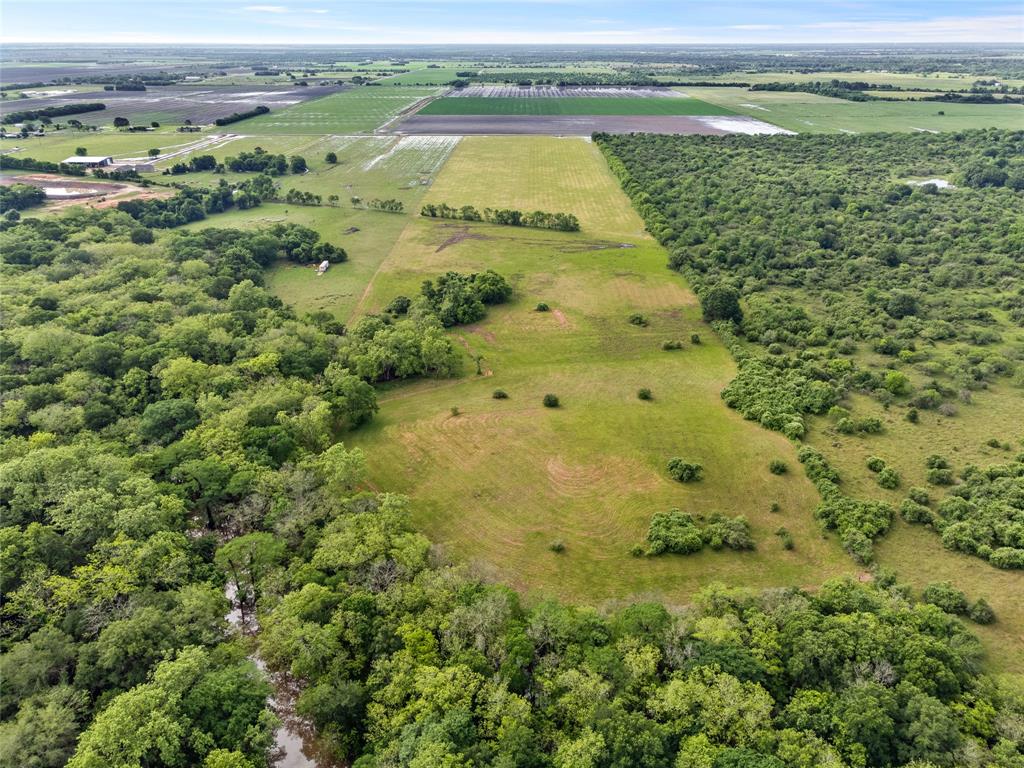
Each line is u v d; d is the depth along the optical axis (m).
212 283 127.38
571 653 52.59
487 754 44.16
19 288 117.25
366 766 45.12
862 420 90.06
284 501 68.25
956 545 69.44
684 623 54.81
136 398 86.81
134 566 57.91
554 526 74.69
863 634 52.47
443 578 60.09
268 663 57.56
